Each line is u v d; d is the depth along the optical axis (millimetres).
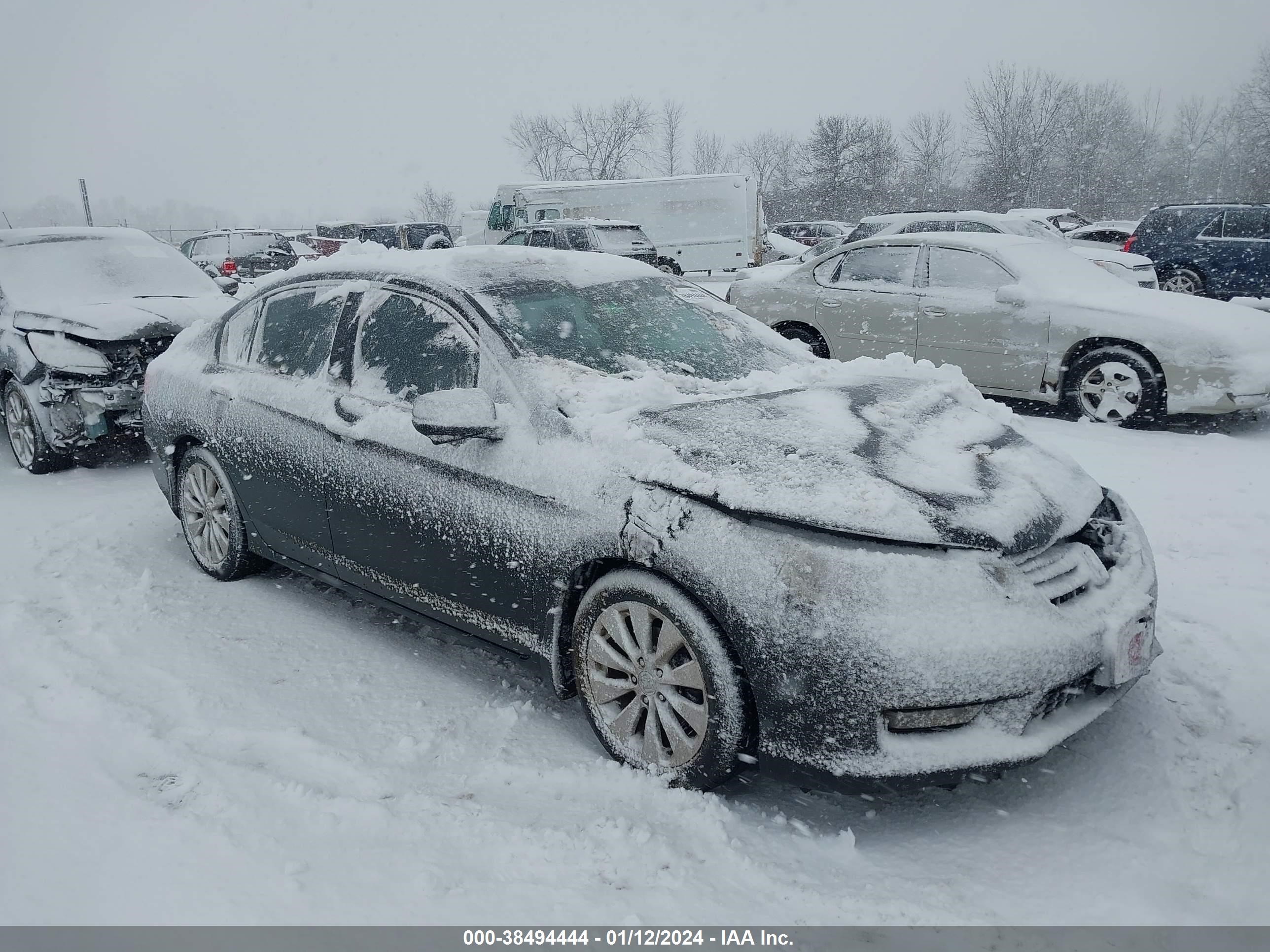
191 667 3787
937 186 65562
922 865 2709
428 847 2721
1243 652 3795
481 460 3434
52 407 6414
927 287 8328
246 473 4379
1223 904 2520
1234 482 5988
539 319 3809
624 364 3764
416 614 3846
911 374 4094
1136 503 5645
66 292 7121
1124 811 2916
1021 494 3064
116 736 3246
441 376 3732
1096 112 60344
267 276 4852
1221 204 14898
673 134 63719
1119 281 8172
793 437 3180
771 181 68688
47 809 2818
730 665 2828
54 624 4145
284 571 4891
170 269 7797
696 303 4453
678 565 2883
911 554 2738
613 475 3119
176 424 4781
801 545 2750
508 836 2766
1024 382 7832
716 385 3723
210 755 3158
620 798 2973
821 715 2666
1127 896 2553
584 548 3119
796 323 9086
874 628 2623
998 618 2688
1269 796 2900
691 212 25453
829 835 2842
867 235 16516
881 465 3049
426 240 28109
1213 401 7090
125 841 2689
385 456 3729
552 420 3342
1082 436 7238
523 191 26094
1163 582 4531
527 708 3561
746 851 2734
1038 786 3070
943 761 2629
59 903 2445
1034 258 8148
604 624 3154
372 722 3424
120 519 5664
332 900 2488
